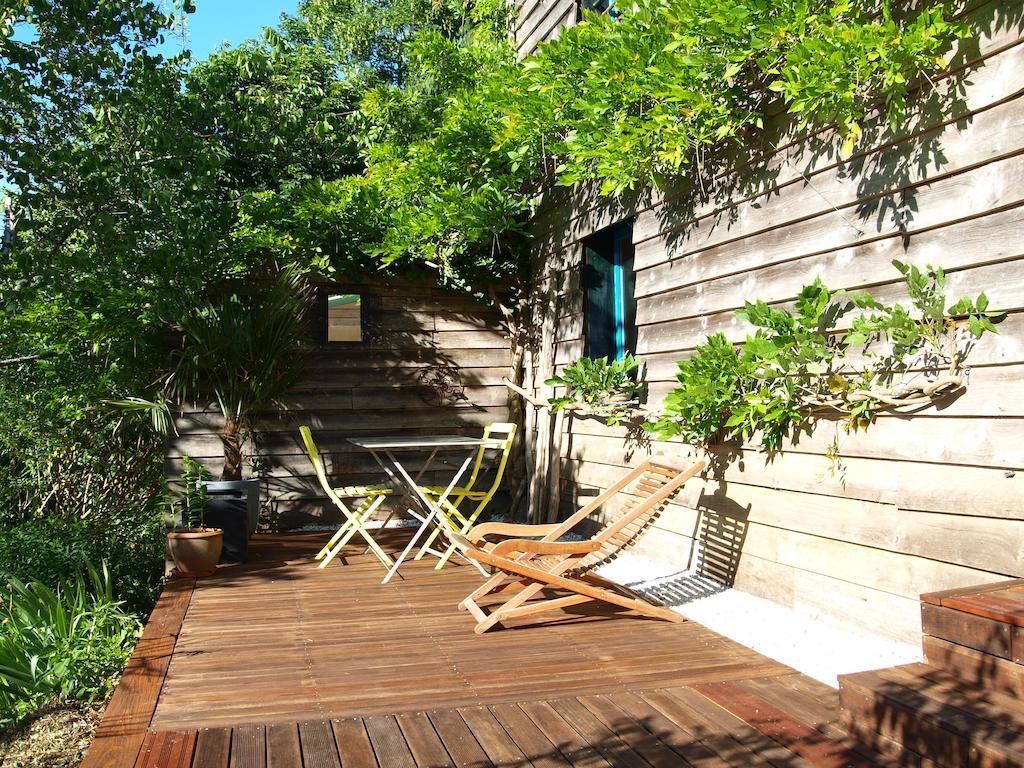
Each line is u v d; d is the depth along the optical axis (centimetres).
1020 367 332
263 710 317
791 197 456
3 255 662
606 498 503
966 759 238
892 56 370
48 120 689
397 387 797
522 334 805
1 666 405
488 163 743
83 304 738
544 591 511
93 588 627
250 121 815
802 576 446
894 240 393
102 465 909
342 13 1586
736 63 465
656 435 582
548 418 743
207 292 734
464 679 353
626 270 682
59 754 350
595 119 548
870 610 401
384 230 763
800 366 430
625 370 602
